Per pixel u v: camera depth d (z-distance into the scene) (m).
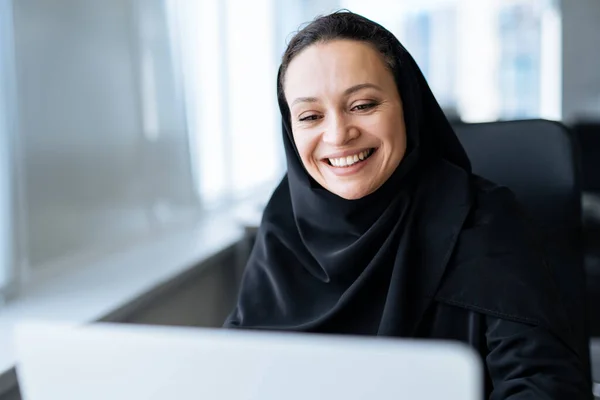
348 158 1.04
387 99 1.04
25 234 1.58
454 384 0.43
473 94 4.86
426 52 4.86
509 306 0.97
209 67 2.67
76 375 0.52
